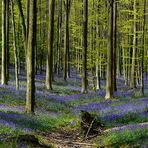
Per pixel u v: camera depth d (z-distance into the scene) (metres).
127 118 20.98
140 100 28.80
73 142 15.21
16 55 30.38
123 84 58.69
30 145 11.16
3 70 36.09
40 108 23.69
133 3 41.97
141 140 13.00
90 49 43.97
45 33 66.88
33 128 16.36
